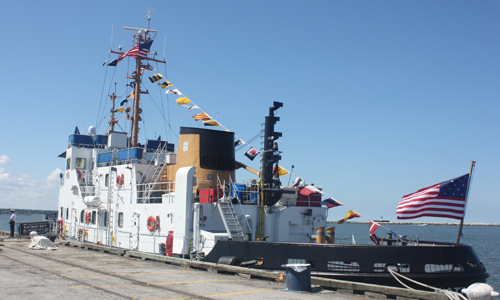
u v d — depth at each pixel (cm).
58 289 1202
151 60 2855
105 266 1747
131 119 2883
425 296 1138
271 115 2008
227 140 2128
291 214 1972
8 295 1098
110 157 2617
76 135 2998
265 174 1983
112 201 2417
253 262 1606
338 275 1484
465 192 1512
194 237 1805
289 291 1261
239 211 1908
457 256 1467
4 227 9556
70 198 2931
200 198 1900
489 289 1020
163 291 1225
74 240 2816
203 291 1238
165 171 2275
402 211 1566
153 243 2028
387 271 1448
